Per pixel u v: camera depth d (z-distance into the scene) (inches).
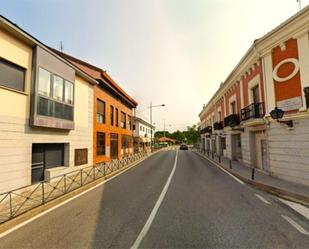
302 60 338.0
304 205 244.2
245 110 517.3
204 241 156.6
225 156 855.1
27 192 304.5
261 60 430.9
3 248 151.7
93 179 403.9
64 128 406.3
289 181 355.9
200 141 1780.3
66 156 435.5
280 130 378.3
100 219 204.5
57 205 252.8
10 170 287.1
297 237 162.4
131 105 1028.5
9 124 289.4
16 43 307.6
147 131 1775.3
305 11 321.1
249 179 383.6
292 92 354.0
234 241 156.3
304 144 332.8
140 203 255.9
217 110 986.1
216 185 358.6
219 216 208.4
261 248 146.0
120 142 837.2
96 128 584.1
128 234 170.4
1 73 285.0
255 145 528.1
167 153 1349.7
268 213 216.7
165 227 182.7
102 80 603.2
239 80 598.9
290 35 355.3
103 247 149.9
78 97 484.1
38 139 345.1
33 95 328.8
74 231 177.9
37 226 190.2
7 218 202.7
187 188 336.2
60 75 400.5
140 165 685.3
